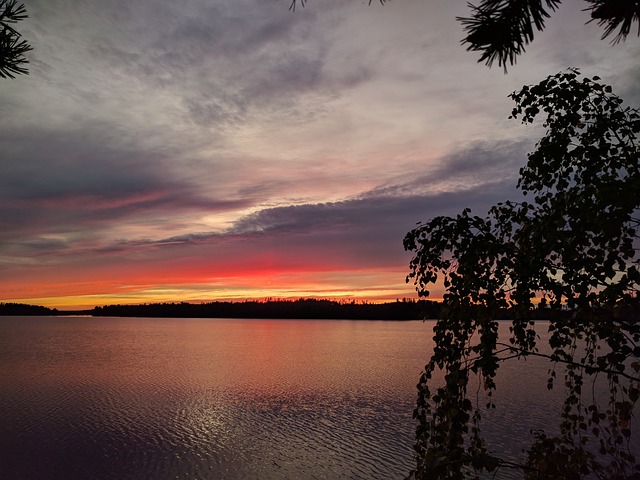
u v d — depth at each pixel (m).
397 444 44.19
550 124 3.98
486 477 27.84
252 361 114.19
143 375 88.50
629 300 3.25
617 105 3.67
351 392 70.56
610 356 3.19
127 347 156.12
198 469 38.50
